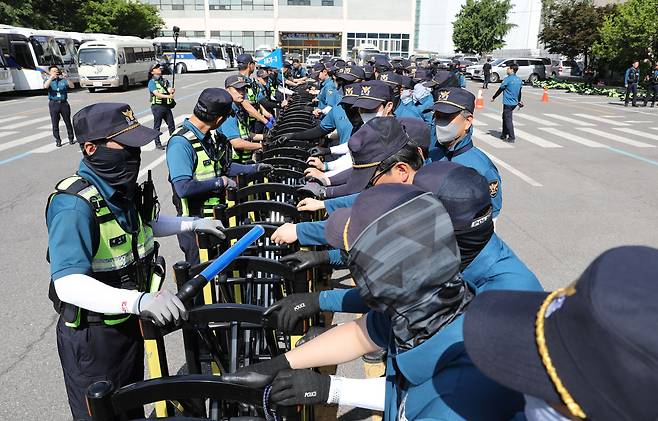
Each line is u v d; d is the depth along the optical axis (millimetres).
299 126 5820
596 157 9500
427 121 6027
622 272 597
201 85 26156
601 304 580
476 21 42188
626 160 9219
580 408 614
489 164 2848
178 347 3377
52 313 3799
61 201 1716
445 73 6879
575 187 7355
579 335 607
